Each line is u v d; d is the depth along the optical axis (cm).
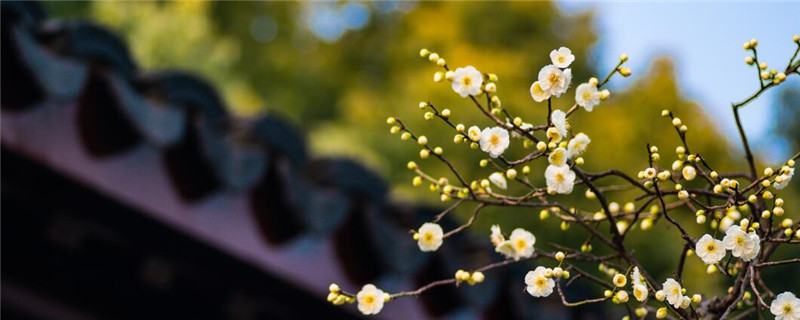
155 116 238
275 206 253
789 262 211
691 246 214
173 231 246
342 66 1248
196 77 245
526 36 1237
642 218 234
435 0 1277
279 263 255
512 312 286
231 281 259
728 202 214
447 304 275
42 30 235
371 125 903
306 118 1130
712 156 1057
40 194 240
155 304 266
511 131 215
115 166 238
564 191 216
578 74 1240
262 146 251
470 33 1225
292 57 1215
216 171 243
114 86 235
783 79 213
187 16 831
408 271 265
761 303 210
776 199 211
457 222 279
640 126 1043
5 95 228
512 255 222
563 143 214
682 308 217
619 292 211
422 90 855
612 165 920
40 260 257
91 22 235
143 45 750
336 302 218
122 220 245
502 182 221
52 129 232
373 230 260
